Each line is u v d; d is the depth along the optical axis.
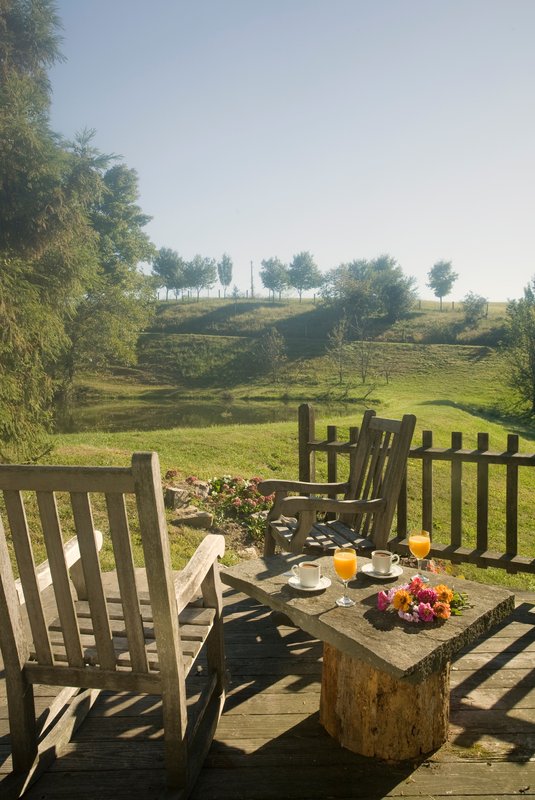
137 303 37.69
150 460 1.74
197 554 2.37
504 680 2.81
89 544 1.86
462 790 2.05
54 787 2.08
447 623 2.22
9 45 10.98
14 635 1.99
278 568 2.85
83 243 11.74
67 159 10.26
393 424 3.76
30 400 10.16
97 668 1.99
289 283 90.56
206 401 42.66
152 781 2.09
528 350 32.53
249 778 2.13
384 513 3.56
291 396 44.34
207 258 89.75
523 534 9.88
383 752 2.22
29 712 2.07
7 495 1.88
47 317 10.15
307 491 4.08
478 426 23.81
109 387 48.22
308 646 3.19
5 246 10.12
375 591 2.55
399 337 63.28
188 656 2.06
